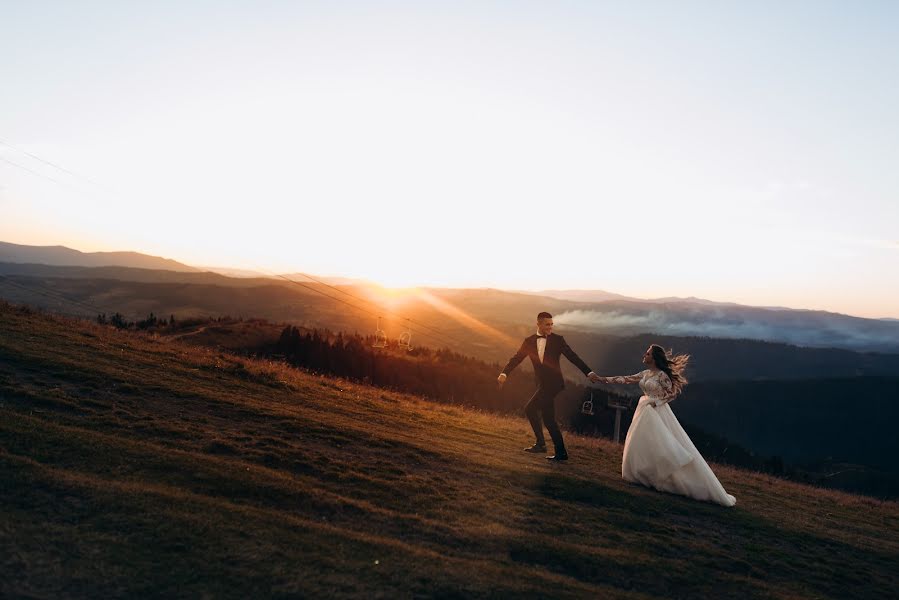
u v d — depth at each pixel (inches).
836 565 305.9
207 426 370.0
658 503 359.9
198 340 2345.0
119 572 182.9
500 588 210.1
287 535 223.8
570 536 280.2
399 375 3002.0
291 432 392.8
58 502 220.4
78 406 356.5
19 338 532.7
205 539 209.8
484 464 391.2
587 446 625.6
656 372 406.0
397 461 368.2
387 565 213.3
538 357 455.2
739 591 249.0
